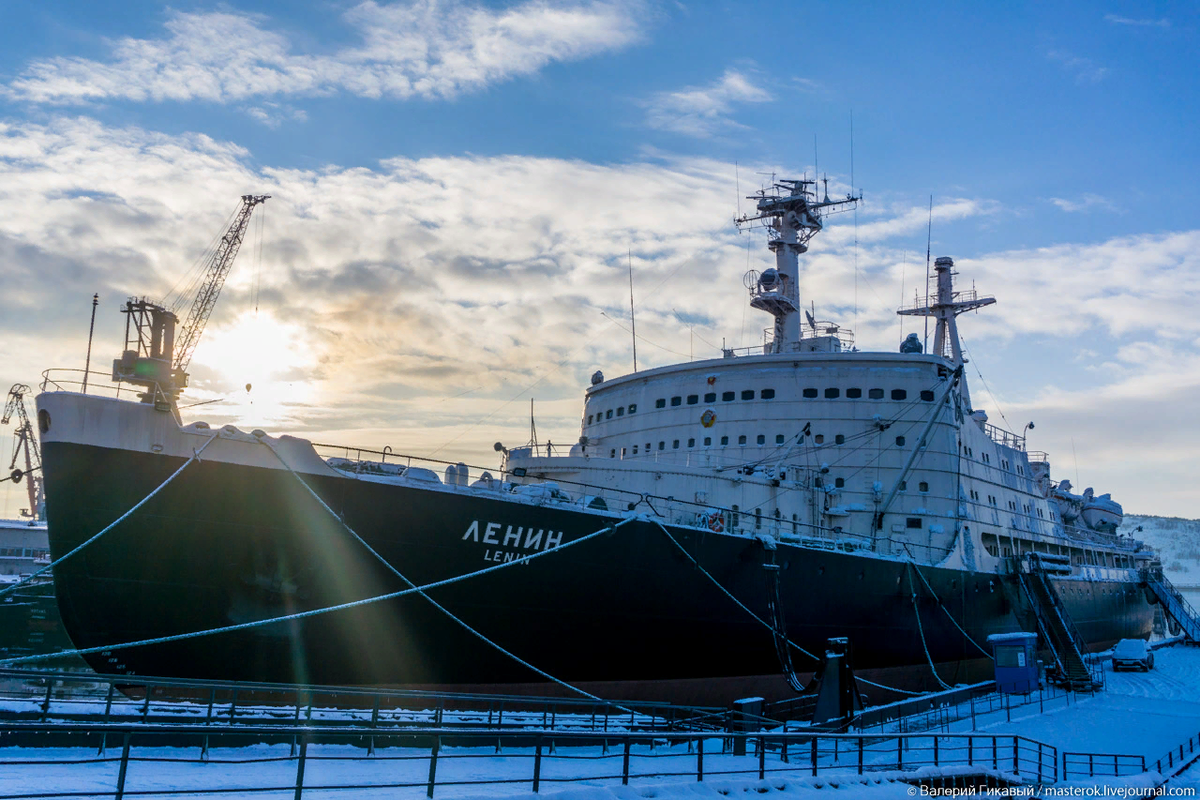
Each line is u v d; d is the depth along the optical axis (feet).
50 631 145.89
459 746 70.90
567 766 67.15
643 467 106.52
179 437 65.05
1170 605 226.99
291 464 67.87
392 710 72.90
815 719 87.66
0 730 33.96
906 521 119.65
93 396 63.26
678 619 87.61
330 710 69.67
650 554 84.53
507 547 76.43
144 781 50.11
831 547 104.88
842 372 122.11
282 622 68.64
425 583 73.10
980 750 89.86
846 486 116.88
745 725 83.05
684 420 125.49
